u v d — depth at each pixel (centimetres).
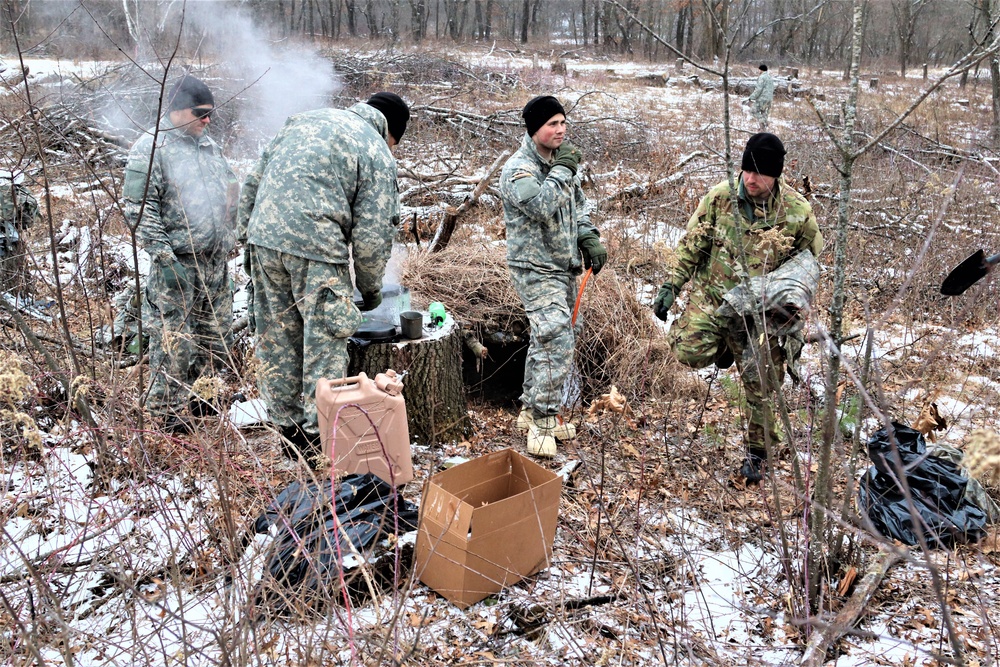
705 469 393
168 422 410
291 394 388
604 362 528
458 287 532
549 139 423
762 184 370
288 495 304
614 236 727
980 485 357
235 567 261
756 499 377
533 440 428
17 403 359
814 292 367
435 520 298
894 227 782
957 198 782
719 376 527
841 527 304
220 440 304
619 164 1153
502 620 290
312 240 359
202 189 430
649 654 274
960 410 457
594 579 317
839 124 1213
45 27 927
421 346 425
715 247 394
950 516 342
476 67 2047
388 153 378
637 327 545
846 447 378
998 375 494
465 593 293
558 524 355
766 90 1585
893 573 324
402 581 307
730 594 314
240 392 453
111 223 627
